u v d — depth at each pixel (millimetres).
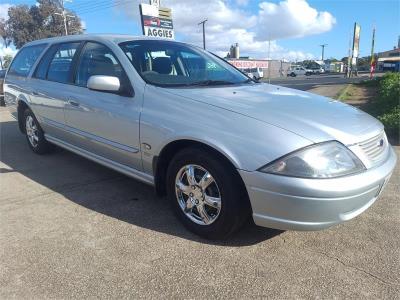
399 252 2943
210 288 2520
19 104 5738
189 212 3219
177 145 3221
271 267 2748
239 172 2717
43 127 5246
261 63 47125
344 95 14555
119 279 2609
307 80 35625
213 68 4285
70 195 4059
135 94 3531
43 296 2443
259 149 2664
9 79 6141
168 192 3334
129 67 3678
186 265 2768
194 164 3055
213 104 3080
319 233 3221
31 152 5867
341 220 2652
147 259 2840
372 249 2984
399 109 8914
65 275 2650
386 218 3506
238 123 2832
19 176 4703
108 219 3488
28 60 5711
